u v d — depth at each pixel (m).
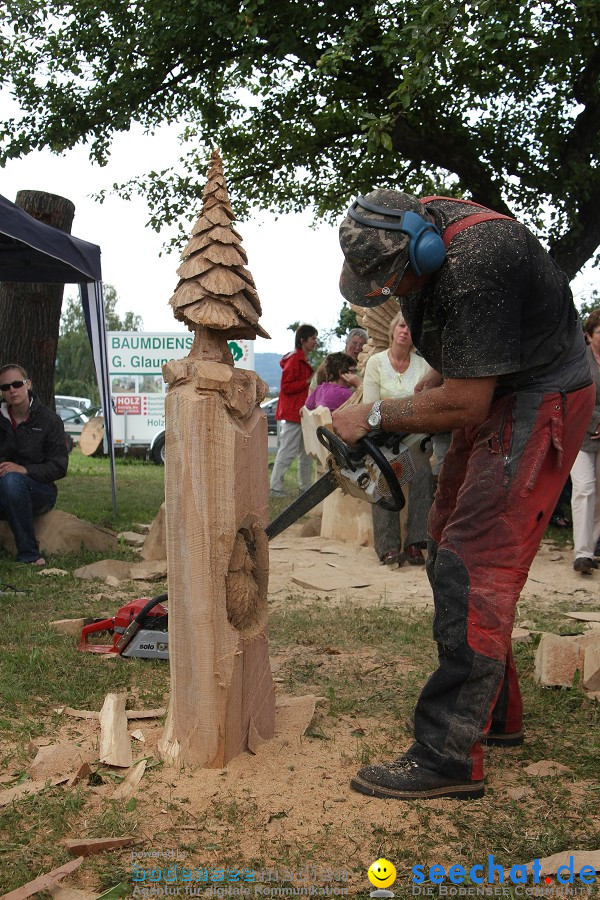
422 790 2.56
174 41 10.86
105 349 8.73
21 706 3.29
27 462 6.73
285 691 3.58
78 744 2.92
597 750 2.98
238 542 2.71
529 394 2.54
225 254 2.65
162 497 10.95
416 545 6.37
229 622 2.71
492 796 2.61
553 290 2.53
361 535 7.29
